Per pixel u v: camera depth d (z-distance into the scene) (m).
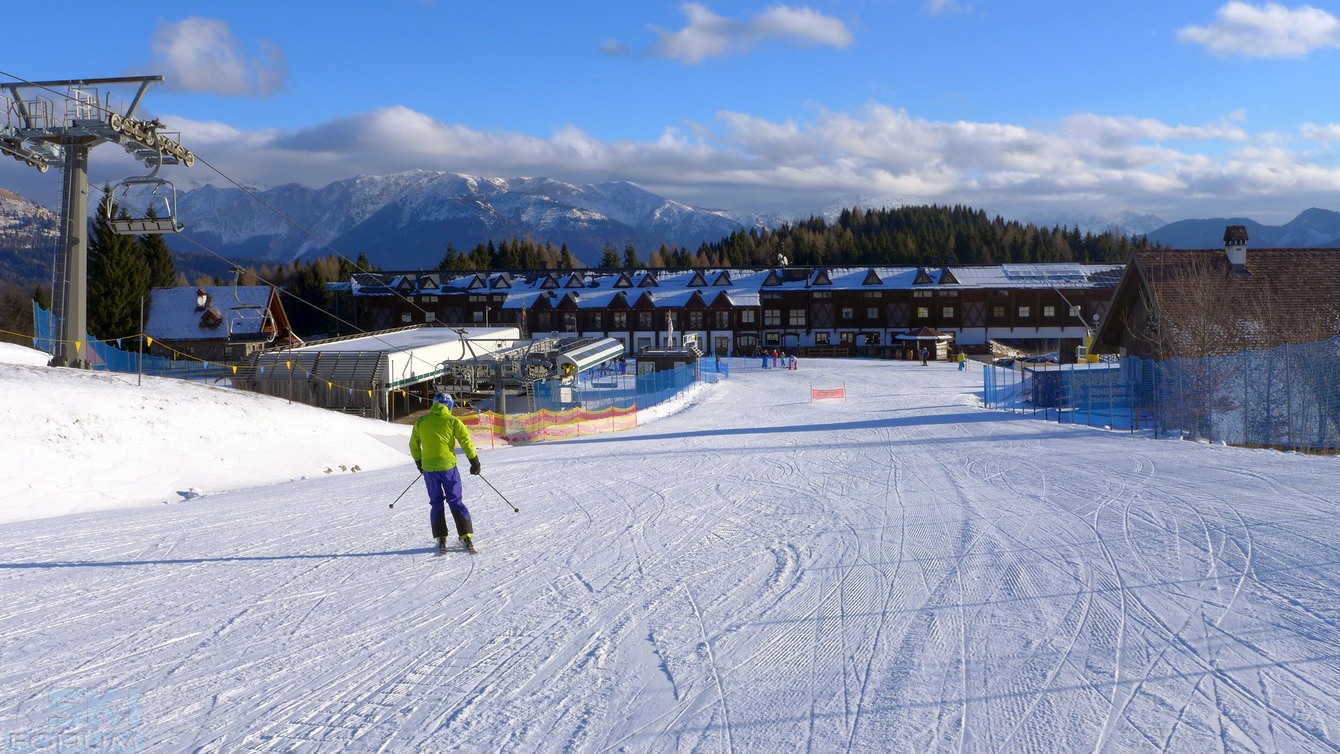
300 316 113.00
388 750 4.28
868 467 16.12
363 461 22.05
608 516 11.15
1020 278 99.44
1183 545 8.27
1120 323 36.56
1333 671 5.02
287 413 23.27
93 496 14.74
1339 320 30.09
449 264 144.12
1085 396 27.75
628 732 4.46
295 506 12.70
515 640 6.01
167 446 18.06
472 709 4.79
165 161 24.53
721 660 5.53
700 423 34.78
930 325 99.88
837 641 5.85
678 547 9.07
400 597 7.18
